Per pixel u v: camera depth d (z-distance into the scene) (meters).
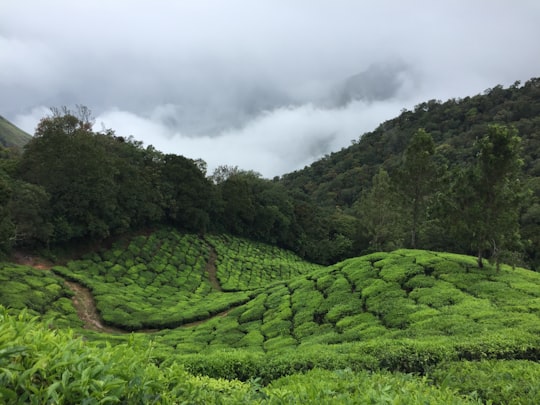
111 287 31.14
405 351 10.84
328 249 65.06
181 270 41.47
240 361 11.79
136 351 4.14
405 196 33.97
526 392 6.71
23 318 3.59
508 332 12.12
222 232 58.53
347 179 105.56
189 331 22.27
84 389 2.86
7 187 26.06
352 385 5.52
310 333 17.70
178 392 3.79
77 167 35.09
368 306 18.72
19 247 32.03
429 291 18.45
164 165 51.94
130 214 41.84
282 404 4.23
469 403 5.13
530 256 43.25
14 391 2.71
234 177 65.31
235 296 31.47
